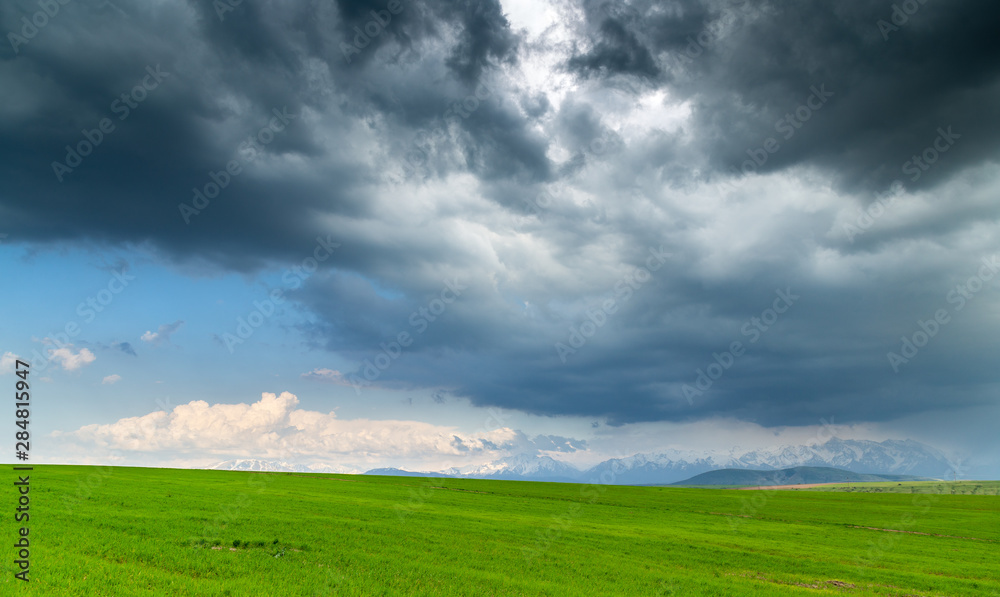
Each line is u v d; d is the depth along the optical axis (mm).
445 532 48031
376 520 53094
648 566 39875
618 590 30906
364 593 24609
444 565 33500
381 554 34531
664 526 70500
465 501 89062
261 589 22984
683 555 46062
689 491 165875
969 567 48344
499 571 33375
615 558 41688
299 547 34531
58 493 53375
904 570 45688
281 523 44031
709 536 61656
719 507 107062
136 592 20547
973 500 144500
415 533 45438
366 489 103250
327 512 56500
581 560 39438
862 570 43875
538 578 32562
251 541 34188
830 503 125312
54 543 28297
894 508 115625
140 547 29312
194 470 150500
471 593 26469
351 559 31844
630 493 138750
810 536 67562
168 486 78625
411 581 27875
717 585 34000
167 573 24344
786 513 99250
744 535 65062
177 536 33938
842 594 34438
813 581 38688
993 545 66812
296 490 90375
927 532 78125
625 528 64500
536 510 81750
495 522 59781
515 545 44188
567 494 122375
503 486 141250
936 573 45375
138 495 58656
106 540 30062
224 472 147000
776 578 39219
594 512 84438
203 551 30078
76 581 21094
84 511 41281
